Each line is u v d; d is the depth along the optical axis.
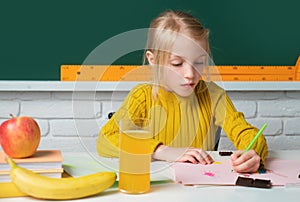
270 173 1.31
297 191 1.16
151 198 1.09
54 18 2.24
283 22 2.38
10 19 2.22
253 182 1.19
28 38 2.24
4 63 2.23
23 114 2.28
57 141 2.30
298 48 2.40
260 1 2.36
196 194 1.12
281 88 2.37
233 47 2.35
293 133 2.44
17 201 1.06
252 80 2.37
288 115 2.43
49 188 1.05
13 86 2.21
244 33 2.35
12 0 2.22
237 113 1.69
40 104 2.28
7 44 2.23
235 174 1.29
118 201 1.06
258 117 2.41
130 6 2.27
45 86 2.23
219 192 1.14
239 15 2.34
